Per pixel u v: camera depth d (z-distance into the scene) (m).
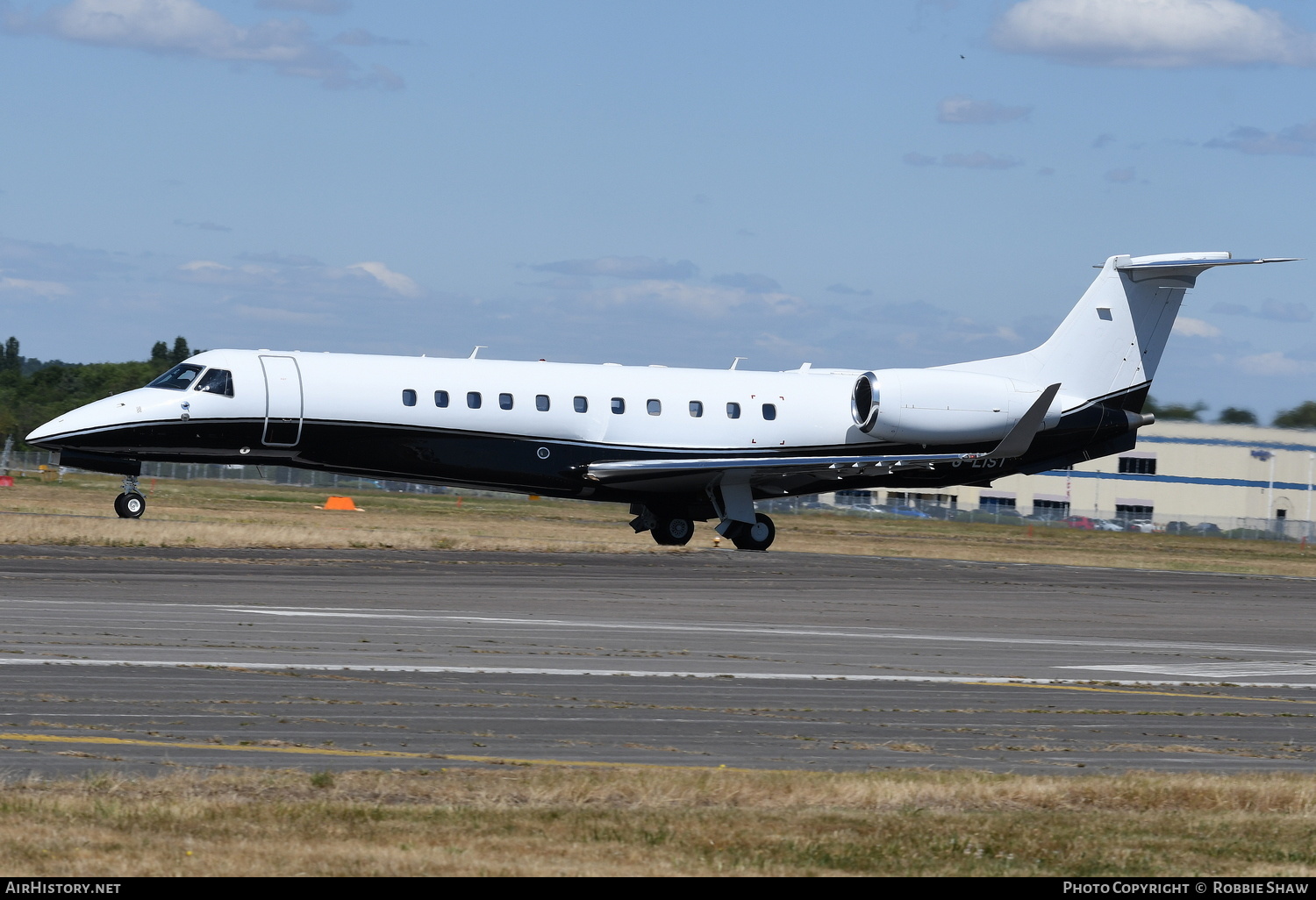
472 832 34.16
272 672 58.72
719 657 69.44
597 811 36.91
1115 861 34.06
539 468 138.00
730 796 39.47
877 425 145.62
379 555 117.31
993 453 146.25
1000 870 33.00
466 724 49.75
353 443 131.62
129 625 70.62
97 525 125.19
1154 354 155.00
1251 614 104.00
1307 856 35.09
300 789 38.09
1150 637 86.69
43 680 54.22
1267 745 52.56
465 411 134.50
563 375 140.38
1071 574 134.62
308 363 131.75
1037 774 45.97
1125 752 50.06
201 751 43.31
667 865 31.95
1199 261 149.62
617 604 90.75
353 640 69.12
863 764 46.22
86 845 31.44
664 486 143.00
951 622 89.94
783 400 147.12
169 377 130.12
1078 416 152.25
